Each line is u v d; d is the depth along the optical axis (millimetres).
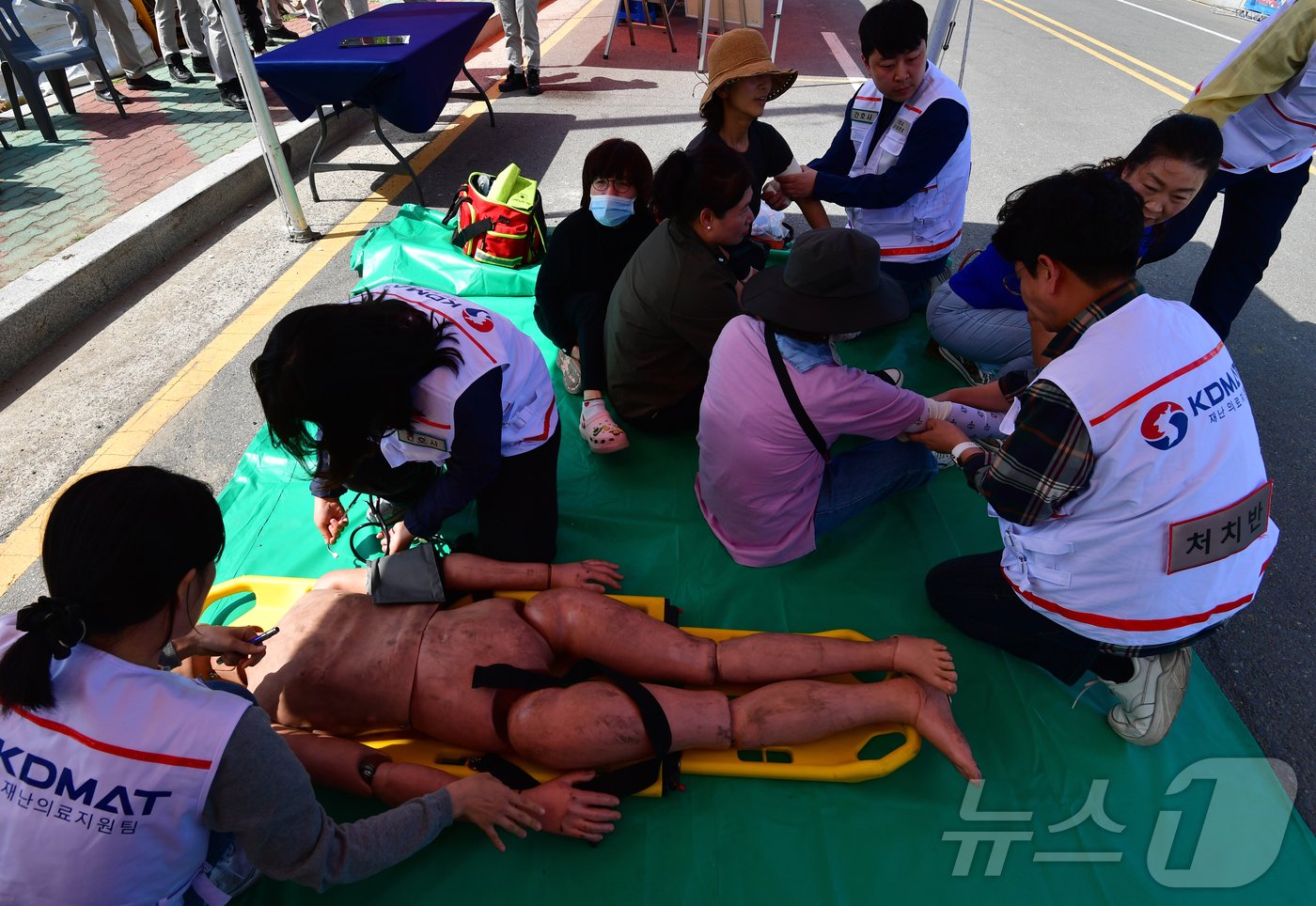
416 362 1760
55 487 2910
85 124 5781
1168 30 11078
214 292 4094
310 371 1601
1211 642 2443
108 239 4094
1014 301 3119
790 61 8250
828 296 1976
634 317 2697
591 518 2752
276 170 4371
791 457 2230
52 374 3510
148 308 3961
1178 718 2160
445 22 5324
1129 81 8312
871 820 1918
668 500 2822
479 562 2301
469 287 3973
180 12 6566
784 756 2051
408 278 4031
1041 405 1695
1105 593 1856
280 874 1410
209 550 1270
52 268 3822
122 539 1161
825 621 2402
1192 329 1659
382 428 1779
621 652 2061
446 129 6320
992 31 10180
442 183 5352
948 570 2326
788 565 2576
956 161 3312
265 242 4582
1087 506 1774
